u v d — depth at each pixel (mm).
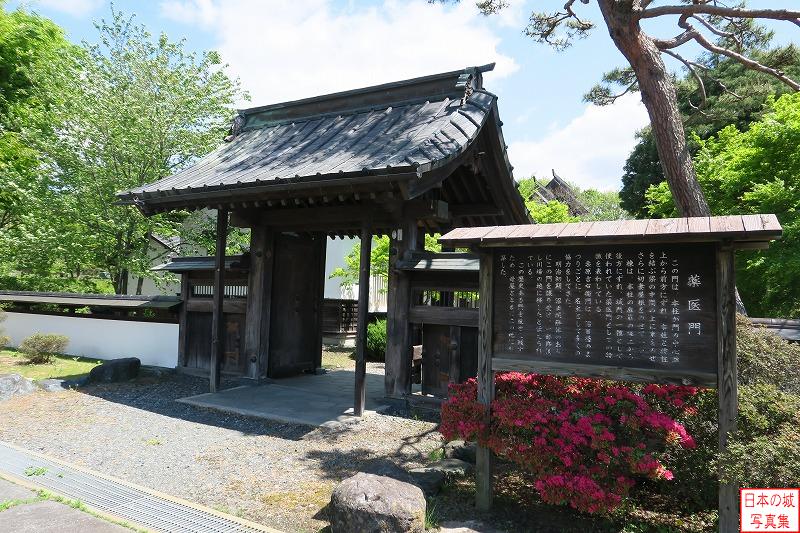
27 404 7738
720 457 3461
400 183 6199
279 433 6480
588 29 9961
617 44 7602
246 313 9453
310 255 10609
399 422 6961
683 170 7301
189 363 10430
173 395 8453
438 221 8570
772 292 10008
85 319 12352
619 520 4094
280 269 9781
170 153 14812
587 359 4000
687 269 3727
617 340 3914
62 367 10703
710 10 7016
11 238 14383
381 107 9344
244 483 4840
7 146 16047
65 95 14234
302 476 5035
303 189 6895
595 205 39719
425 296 8453
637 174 19938
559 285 4164
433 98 8805
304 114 10367
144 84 14883
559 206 15609
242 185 7238
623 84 10781
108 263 14969
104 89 14414
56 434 6301
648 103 7523
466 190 9359
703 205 7246
